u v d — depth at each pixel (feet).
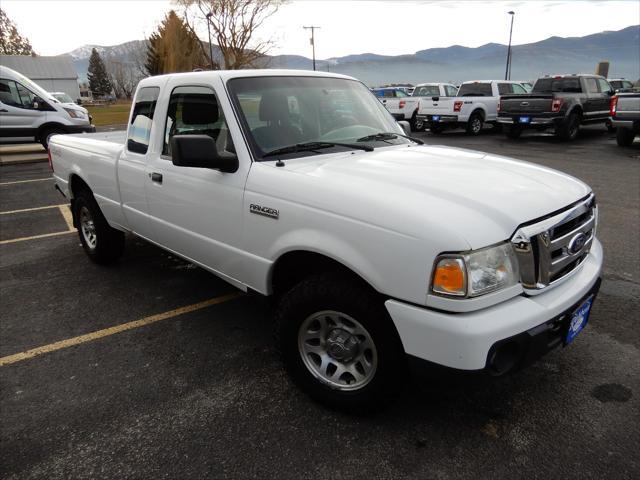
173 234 11.66
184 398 9.19
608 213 20.99
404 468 7.38
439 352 6.74
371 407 8.16
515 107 49.32
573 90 49.11
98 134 17.84
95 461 7.66
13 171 37.68
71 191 16.71
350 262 7.41
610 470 7.23
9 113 43.91
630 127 40.52
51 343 11.32
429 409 8.68
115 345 11.19
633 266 14.98
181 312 12.84
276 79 10.82
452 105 55.06
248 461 7.59
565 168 32.32
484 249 6.64
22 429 8.41
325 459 7.58
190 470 7.44
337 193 7.73
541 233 7.18
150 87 12.33
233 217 9.52
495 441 7.89
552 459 7.48
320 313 8.25
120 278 15.25
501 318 6.68
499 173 8.69
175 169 11.00
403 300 7.01
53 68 172.45
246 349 10.94
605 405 8.70
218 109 9.97
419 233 6.72
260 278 9.30
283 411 8.75
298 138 10.14
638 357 10.16
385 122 12.28
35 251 18.07
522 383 9.37
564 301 7.41
